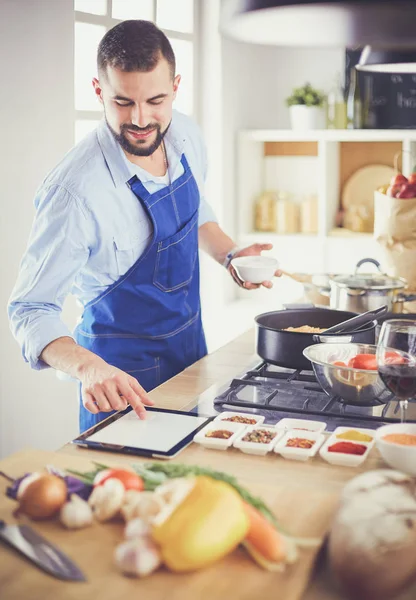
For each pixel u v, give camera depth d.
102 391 1.73
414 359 1.59
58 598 1.02
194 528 1.07
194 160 2.59
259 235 4.87
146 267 2.32
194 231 2.49
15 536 1.14
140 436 1.64
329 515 1.22
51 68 3.12
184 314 2.45
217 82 4.56
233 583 1.06
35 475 1.24
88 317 2.38
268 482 1.42
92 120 3.70
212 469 1.42
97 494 1.21
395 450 1.43
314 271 4.91
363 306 2.52
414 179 2.92
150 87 2.01
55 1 3.10
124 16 3.84
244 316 4.76
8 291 3.02
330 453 1.51
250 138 4.76
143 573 1.06
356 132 4.58
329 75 4.94
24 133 3.02
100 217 2.19
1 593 1.03
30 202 3.08
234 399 1.88
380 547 1.06
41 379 3.21
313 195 4.91
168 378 2.41
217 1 4.49
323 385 1.82
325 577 1.14
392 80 4.72
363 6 1.25
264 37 1.41
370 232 4.84
